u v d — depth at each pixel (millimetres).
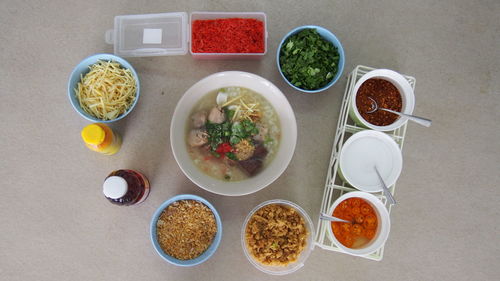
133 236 1075
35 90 1120
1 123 1105
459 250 1115
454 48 1174
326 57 1053
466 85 1168
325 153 1108
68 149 1104
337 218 925
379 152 991
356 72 1059
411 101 986
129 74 1052
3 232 1074
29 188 1090
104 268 1064
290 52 1056
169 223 1028
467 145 1151
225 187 971
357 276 1083
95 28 1145
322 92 1127
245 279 1063
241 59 1131
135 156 1097
